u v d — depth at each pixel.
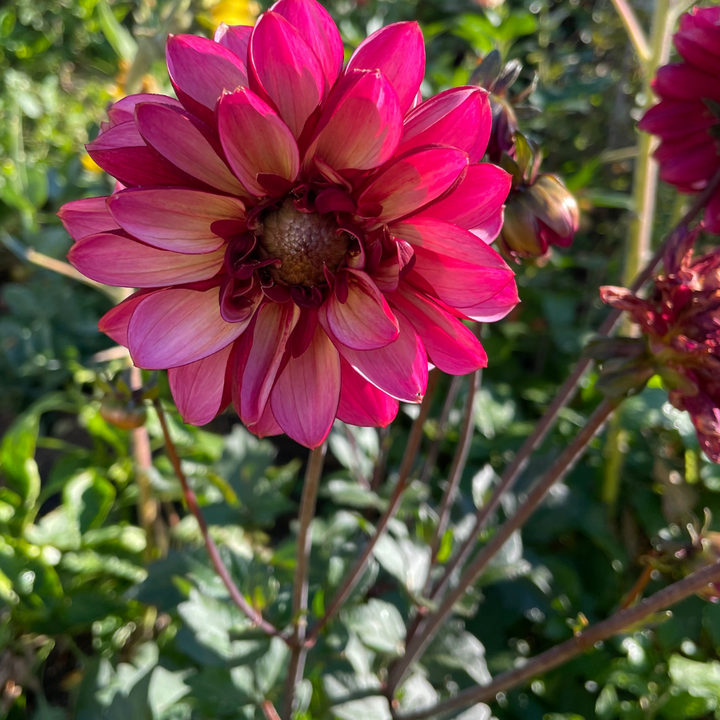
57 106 0.58
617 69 0.55
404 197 0.15
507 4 0.60
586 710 0.31
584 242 0.55
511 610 0.34
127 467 0.36
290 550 0.30
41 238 0.46
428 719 0.26
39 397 0.45
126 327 0.17
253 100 0.14
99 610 0.31
